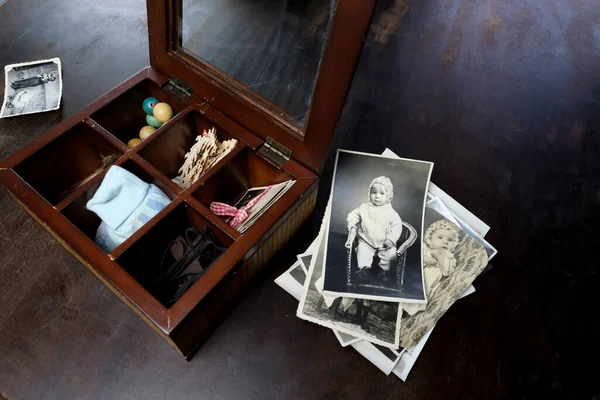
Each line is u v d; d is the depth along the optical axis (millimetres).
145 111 827
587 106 1070
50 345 713
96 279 769
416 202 858
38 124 912
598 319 803
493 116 1038
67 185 801
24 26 1034
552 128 1034
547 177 967
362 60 1087
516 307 803
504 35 1154
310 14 581
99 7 1073
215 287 610
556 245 881
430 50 1117
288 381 713
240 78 713
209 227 705
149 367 709
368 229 825
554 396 728
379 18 1156
